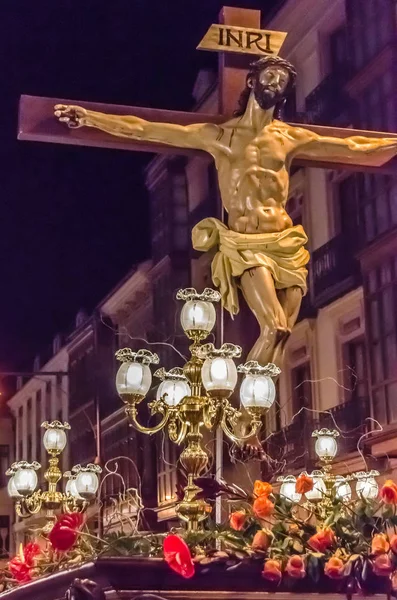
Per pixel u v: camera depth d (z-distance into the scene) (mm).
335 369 19344
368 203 18391
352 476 6285
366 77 18281
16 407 45281
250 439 5945
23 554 6359
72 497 7492
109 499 7285
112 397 31812
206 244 6730
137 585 4426
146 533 5422
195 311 5957
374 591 4777
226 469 6555
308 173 20859
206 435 6836
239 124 6852
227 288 6582
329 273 19641
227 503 5902
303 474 5590
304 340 20266
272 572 4598
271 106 6770
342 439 17500
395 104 17516
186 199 27469
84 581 4410
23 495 7422
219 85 7098
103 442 31734
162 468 25656
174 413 5926
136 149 7000
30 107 6836
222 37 6992
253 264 6477
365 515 5156
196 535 4887
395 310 17453
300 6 20656
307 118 20281
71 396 36125
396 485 5336
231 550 4699
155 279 28359
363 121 18516
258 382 5879
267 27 21875
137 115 6922
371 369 17922
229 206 6707
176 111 6949
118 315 31547
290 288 6598
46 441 7867
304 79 21047
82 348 34562
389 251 17625
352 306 19062
